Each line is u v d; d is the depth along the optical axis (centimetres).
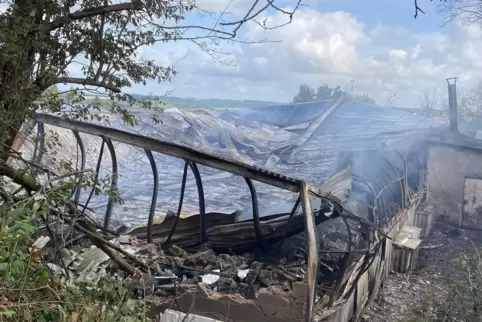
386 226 1151
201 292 626
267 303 604
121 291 428
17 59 445
